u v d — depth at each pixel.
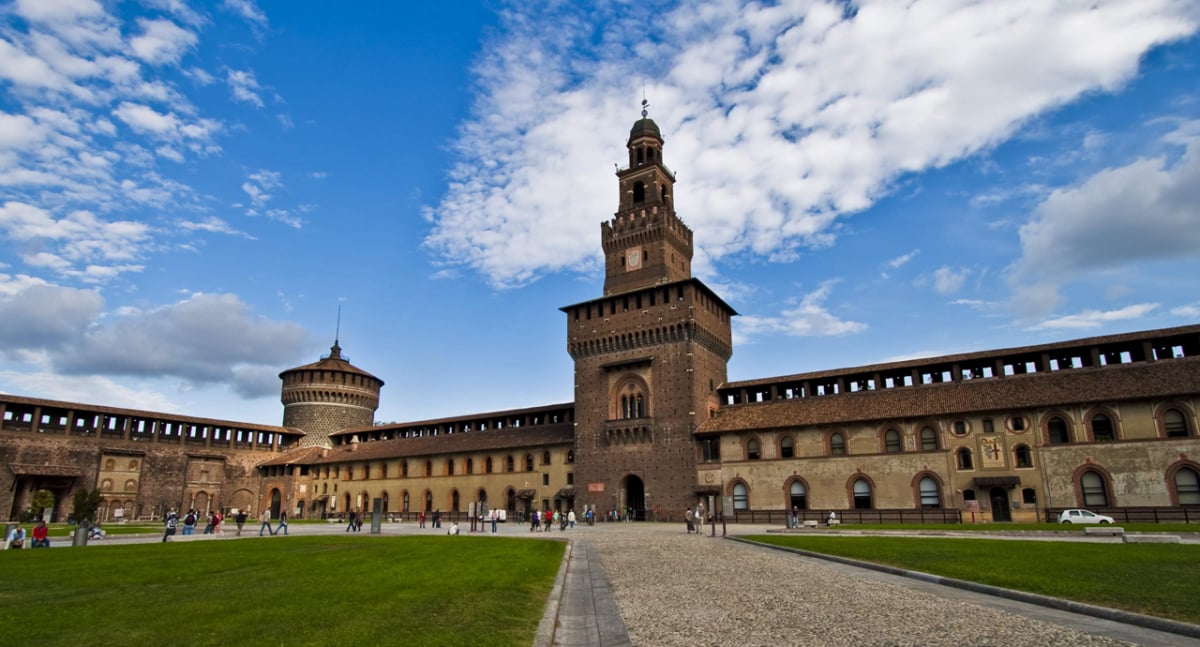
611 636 15.22
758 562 30.73
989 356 66.62
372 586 21.69
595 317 87.25
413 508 100.38
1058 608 17.31
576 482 82.94
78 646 13.33
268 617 16.20
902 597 19.59
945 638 14.13
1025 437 60.22
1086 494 56.97
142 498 100.69
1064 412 59.16
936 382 69.69
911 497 63.81
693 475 74.75
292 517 110.50
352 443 115.69
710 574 26.36
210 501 108.56
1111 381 59.12
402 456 102.50
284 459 115.50
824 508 67.44
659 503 76.00
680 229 94.19
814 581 23.55
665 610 18.36
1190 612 15.34
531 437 92.44
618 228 93.69
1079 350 63.50
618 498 79.06
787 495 69.69
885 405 68.12
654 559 33.12
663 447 77.44
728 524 68.19
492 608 17.70
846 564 29.17
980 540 37.25
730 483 73.12
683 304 80.19
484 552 35.44
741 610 18.02
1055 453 58.69
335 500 109.75
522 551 36.19
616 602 20.11
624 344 83.69
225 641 13.67
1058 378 62.59
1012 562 25.23
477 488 94.94
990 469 61.00
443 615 16.52
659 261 89.12
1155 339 59.75
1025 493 59.25
